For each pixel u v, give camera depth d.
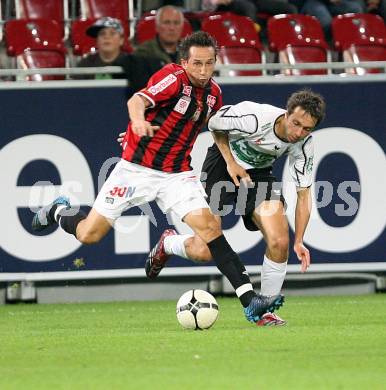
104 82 35.59
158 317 30.52
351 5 47.75
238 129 25.55
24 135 35.34
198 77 24.48
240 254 36.31
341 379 17.20
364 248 36.78
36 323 29.36
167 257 29.31
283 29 44.53
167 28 35.41
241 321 28.05
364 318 28.88
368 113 36.69
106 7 47.47
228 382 16.95
